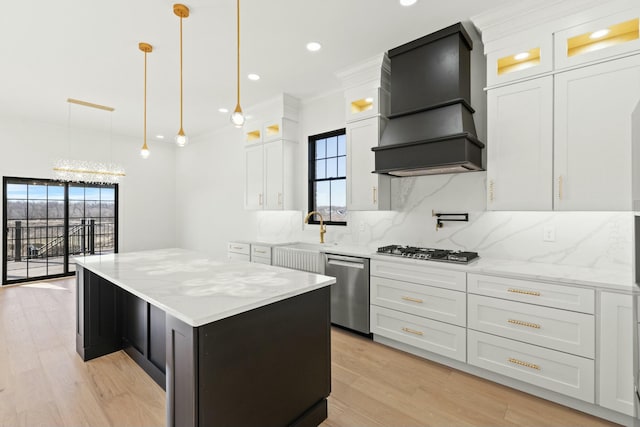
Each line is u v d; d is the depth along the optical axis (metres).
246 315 1.48
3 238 5.00
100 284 2.70
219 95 4.12
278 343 1.64
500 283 2.22
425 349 2.61
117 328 2.81
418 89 2.76
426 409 2.00
